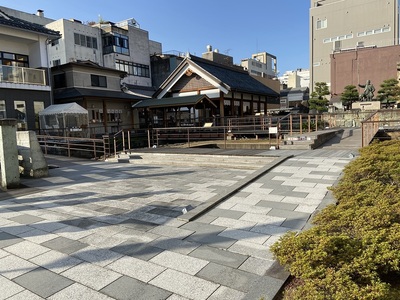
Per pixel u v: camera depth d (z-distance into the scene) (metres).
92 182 8.45
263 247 3.74
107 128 23.64
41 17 35.78
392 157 5.84
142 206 5.77
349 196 4.45
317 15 46.38
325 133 13.35
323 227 3.19
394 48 35.97
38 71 18.38
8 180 7.75
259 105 27.23
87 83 23.69
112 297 2.88
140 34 37.91
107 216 5.29
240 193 6.01
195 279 3.12
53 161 13.20
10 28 17.34
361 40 43.50
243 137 18.92
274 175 7.20
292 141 11.86
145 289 2.99
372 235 2.83
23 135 9.32
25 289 3.09
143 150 13.99
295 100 52.56
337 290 2.21
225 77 22.81
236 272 3.21
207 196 6.30
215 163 10.52
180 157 11.77
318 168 7.62
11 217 5.50
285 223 4.43
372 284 2.29
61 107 18.33
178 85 23.31
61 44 31.52
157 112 26.98
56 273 3.38
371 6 42.69
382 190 4.25
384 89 28.69
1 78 16.47
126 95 25.09
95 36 34.19
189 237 4.16
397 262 2.47
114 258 3.67
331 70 39.41
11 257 3.84
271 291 2.71
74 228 4.77
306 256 2.58
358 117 22.92
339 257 2.60
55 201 6.51
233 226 4.45
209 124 19.86
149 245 3.98
